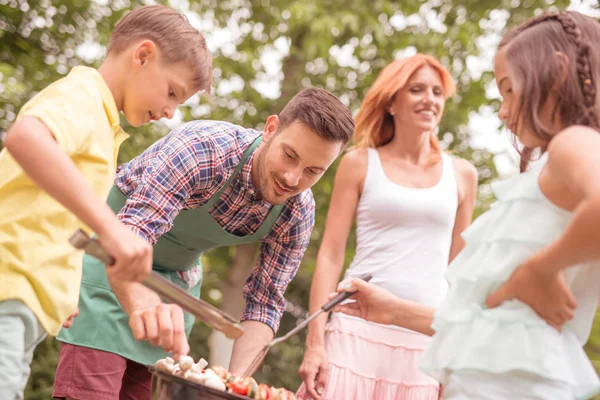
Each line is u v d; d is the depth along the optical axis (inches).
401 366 100.0
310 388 99.5
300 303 321.7
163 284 61.1
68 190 57.8
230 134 91.5
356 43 302.8
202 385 63.2
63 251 67.2
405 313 81.0
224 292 298.5
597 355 260.5
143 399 101.1
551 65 60.9
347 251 296.7
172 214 85.0
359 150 110.4
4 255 64.5
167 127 294.5
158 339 68.4
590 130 55.6
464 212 111.9
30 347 66.9
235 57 324.8
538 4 298.8
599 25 63.7
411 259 103.5
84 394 92.1
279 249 100.6
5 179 66.4
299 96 87.3
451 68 300.4
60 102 64.9
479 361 59.8
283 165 85.4
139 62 73.1
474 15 305.9
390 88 107.8
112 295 94.2
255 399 68.1
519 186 62.6
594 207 50.4
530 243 59.9
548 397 58.4
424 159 109.4
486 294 62.3
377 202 105.1
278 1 301.3
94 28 267.0
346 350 100.4
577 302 61.3
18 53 259.8
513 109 62.5
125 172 94.7
